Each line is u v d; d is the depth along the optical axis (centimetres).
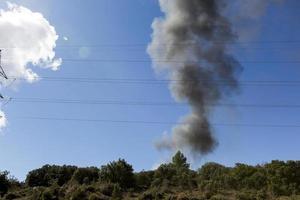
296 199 8838
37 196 8950
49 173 11469
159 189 9900
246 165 11400
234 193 9456
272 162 11044
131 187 10588
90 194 9094
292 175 10244
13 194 9406
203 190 9912
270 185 9662
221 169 11725
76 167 11919
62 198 9094
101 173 10812
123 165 10969
